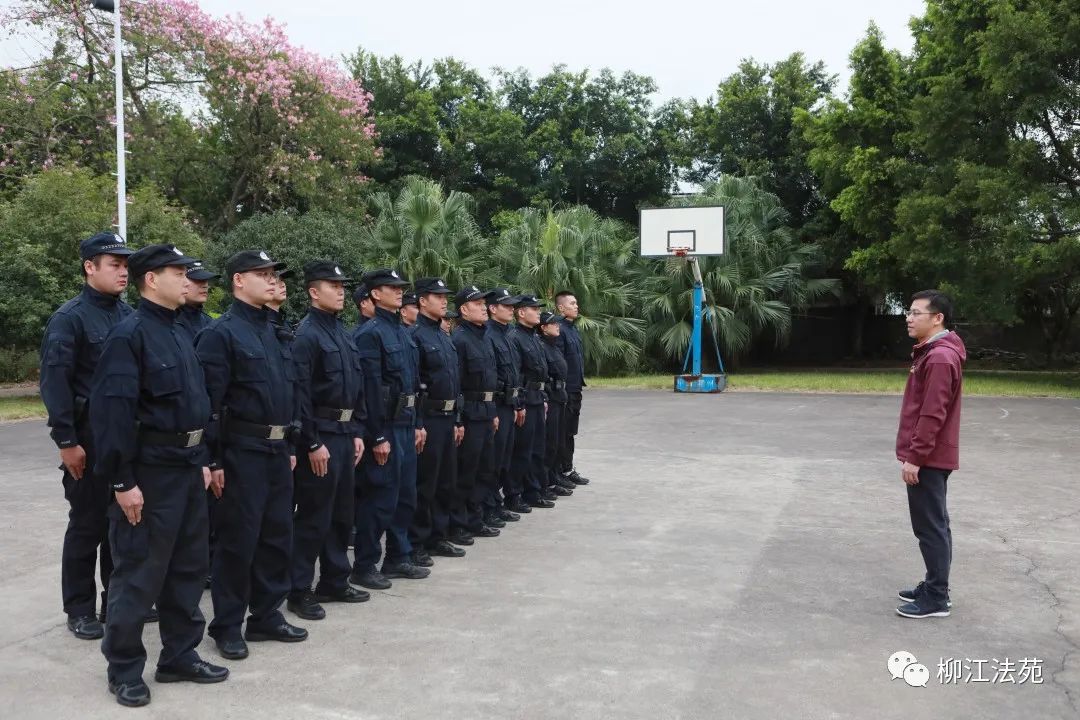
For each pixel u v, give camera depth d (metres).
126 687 3.66
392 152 29.33
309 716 3.51
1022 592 5.18
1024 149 18.20
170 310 3.83
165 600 3.85
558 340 8.35
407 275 21.25
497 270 22.48
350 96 24.36
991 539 6.42
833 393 18.55
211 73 22.20
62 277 15.35
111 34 20.70
